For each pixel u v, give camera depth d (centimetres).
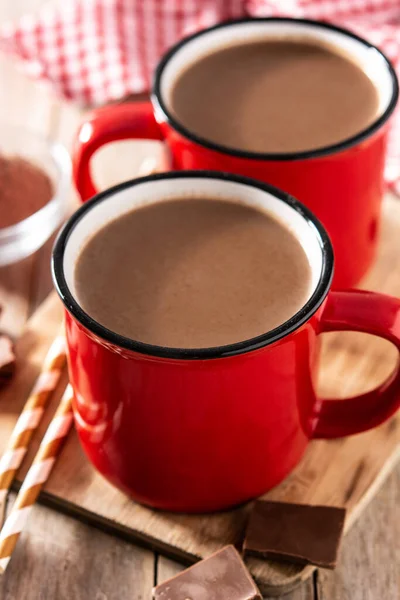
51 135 69
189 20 74
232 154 51
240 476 47
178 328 44
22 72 73
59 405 53
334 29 57
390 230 61
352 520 50
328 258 45
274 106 55
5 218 63
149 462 47
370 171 53
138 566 49
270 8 73
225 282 46
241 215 48
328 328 45
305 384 46
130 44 73
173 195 49
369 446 51
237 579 45
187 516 49
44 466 49
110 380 44
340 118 54
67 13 73
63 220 64
